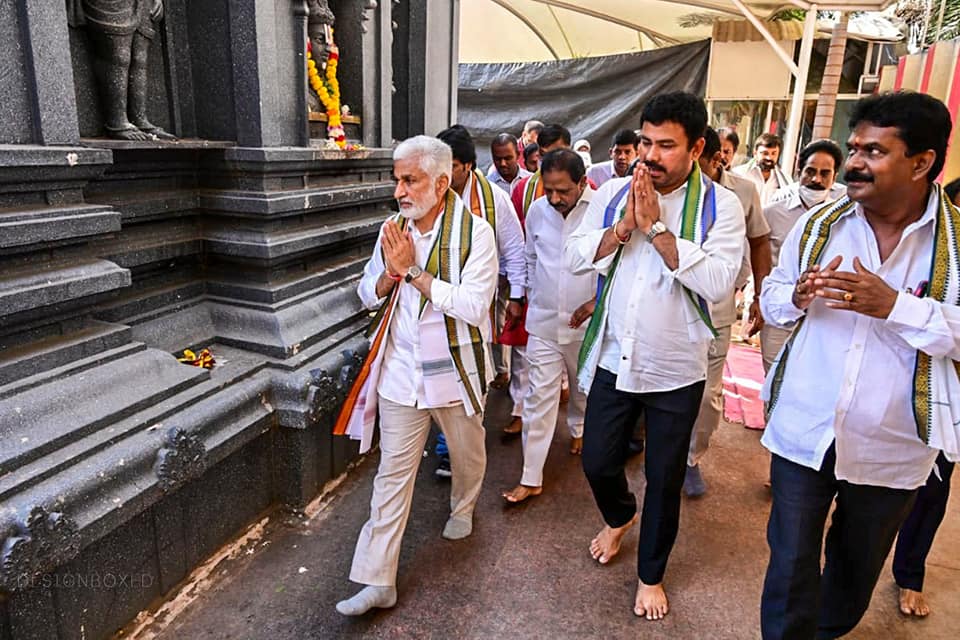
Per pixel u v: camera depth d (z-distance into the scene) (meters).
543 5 7.11
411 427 2.13
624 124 7.75
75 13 2.16
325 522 2.63
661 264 1.96
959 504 3.00
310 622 2.11
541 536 2.64
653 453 2.10
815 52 7.30
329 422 2.78
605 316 2.10
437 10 4.19
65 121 1.90
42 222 1.79
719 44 7.16
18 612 1.62
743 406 4.00
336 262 3.17
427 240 2.12
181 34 2.58
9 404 1.72
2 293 1.69
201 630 2.05
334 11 3.29
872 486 1.63
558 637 2.11
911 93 1.41
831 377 1.61
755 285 3.02
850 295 1.42
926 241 1.51
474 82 8.21
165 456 1.94
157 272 2.56
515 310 3.16
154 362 2.17
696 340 1.98
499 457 3.30
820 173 2.93
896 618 2.24
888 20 7.37
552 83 7.95
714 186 1.98
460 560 2.46
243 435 2.31
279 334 2.61
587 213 2.18
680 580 2.41
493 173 4.37
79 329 2.03
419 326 2.08
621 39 8.19
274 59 2.61
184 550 2.21
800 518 1.67
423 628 2.12
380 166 3.50
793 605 1.67
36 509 1.55
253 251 2.58
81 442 1.81
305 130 2.81
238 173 2.63
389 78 3.59
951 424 1.49
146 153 2.40
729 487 3.10
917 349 1.48
